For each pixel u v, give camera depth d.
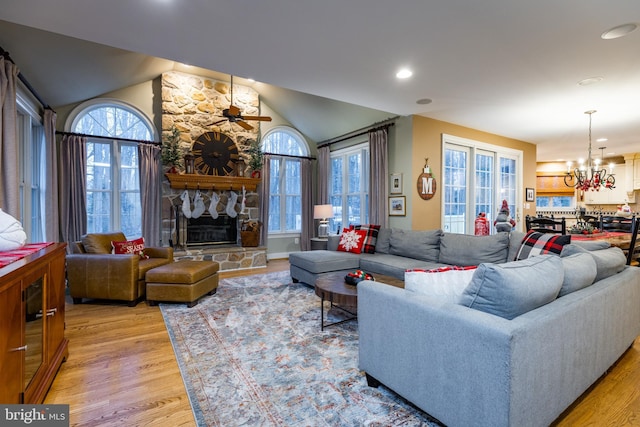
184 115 5.49
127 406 1.76
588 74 3.24
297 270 4.39
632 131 5.65
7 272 1.31
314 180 7.20
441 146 5.07
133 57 4.39
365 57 2.89
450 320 1.42
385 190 5.11
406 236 4.20
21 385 1.46
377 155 5.21
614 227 5.10
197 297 3.55
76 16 2.21
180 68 5.34
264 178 6.41
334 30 2.44
